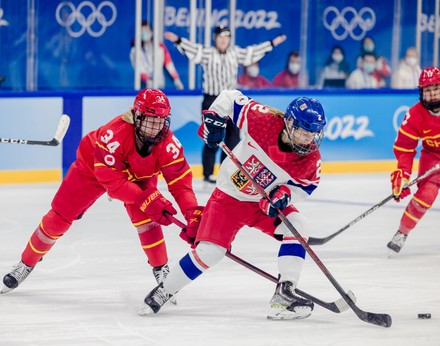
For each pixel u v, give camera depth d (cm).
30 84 2897
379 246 1838
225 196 1247
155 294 1278
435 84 1644
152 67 2916
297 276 1247
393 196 1653
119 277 1536
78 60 2942
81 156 1337
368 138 2902
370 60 3225
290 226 1221
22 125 2478
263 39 3150
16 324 1236
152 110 1210
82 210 1375
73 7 2902
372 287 1487
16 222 2023
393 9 3219
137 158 1259
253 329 1219
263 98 2761
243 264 1261
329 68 3209
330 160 2855
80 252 1738
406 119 1709
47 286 1463
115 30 2962
